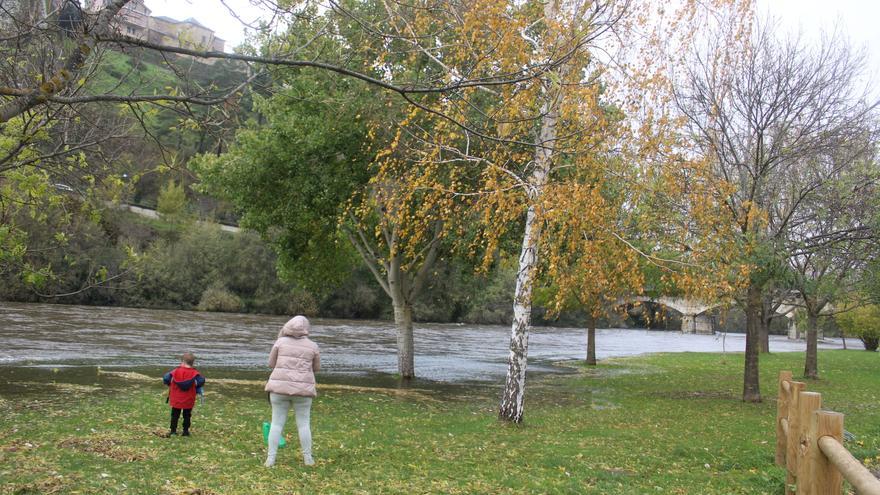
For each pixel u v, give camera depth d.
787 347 56.66
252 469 8.12
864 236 16.31
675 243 13.12
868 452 10.23
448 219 14.58
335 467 8.51
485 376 25.98
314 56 7.72
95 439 9.53
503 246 21.09
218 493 6.99
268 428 9.16
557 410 16.23
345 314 74.38
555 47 8.98
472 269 23.81
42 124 7.48
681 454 10.49
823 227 17.31
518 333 13.25
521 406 13.30
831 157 17.08
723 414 15.70
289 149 20.31
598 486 8.30
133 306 60.91
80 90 7.02
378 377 23.97
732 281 14.40
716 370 30.03
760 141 16.42
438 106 9.33
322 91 17.75
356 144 19.50
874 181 16.41
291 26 6.64
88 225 31.05
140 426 10.83
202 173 22.02
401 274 24.11
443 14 8.71
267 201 21.91
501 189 11.01
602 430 12.84
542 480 8.47
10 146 7.82
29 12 5.93
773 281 18.41
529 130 11.30
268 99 19.91
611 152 11.63
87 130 8.12
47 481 7.04
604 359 37.38
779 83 16.14
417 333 55.66
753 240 14.97
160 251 62.12
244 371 22.73
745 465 9.80
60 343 28.34
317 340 41.84
